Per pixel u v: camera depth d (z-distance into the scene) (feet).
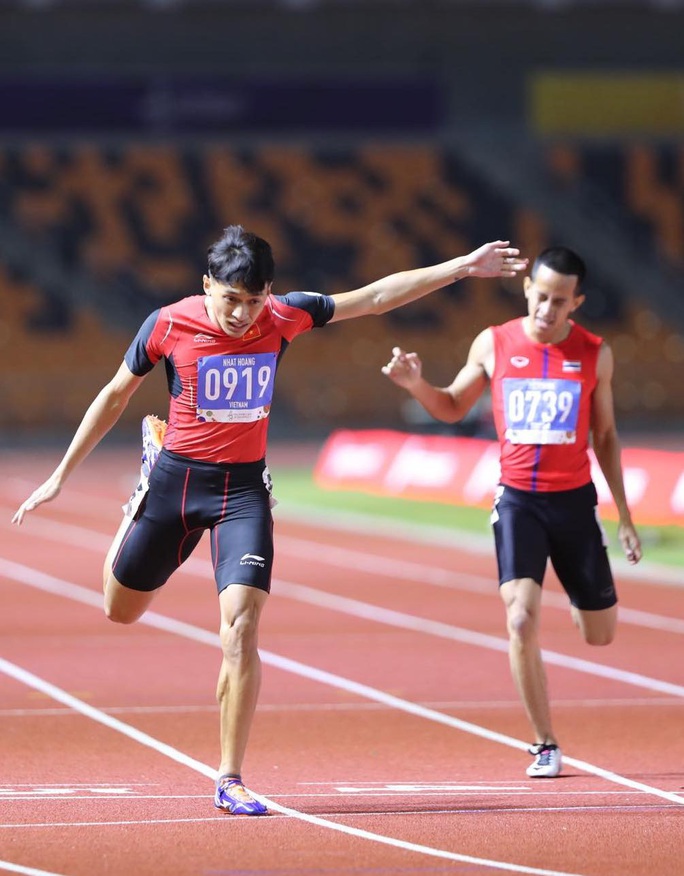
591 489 73.51
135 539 63.77
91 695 95.76
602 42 462.60
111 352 424.05
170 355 62.18
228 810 61.41
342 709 91.25
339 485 264.11
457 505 231.50
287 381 433.48
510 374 73.26
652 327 453.17
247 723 61.52
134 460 353.72
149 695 95.86
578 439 72.64
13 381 417.28
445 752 78.02
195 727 84.94
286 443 393.91
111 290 435.12
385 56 456.04
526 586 71.56
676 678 101.60
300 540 196.03
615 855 54.54
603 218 467.52
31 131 444.96
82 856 53.72
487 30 458.91
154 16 444.96
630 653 111.96
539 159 470.80
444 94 456.86
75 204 449.06
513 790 67.51
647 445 366.02
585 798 65.51
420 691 97.45
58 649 115.75
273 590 150.82
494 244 63.93
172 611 136.67
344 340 439.63
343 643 118.42
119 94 444.96
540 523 72.79
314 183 462.19
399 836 57.57
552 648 114.21
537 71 462.19
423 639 120.47
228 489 62.64
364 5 449.89
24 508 62.69
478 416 288.92
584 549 73.00
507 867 52.65
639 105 465.06
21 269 434.71
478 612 135.44
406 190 464.24
